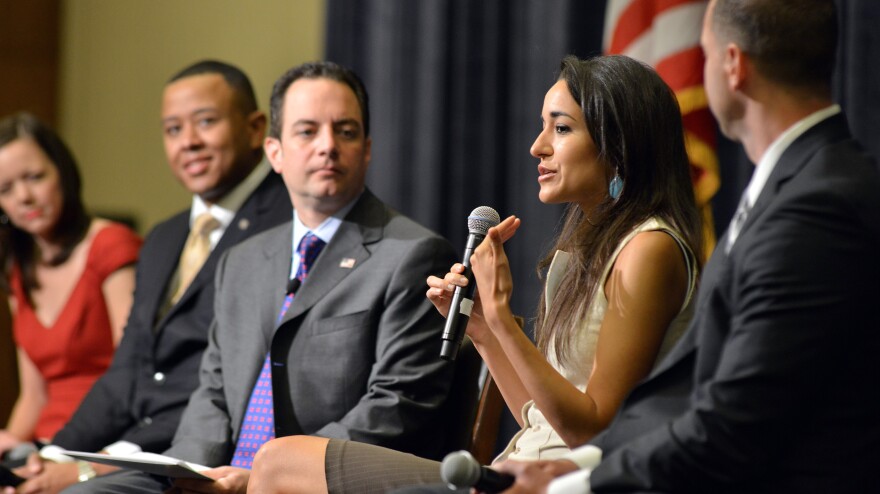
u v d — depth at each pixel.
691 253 7.27
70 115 19.72
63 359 12.27
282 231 9.62
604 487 5.64
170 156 11.55
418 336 8.68
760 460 5.43
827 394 5.50
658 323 7.06
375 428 8.34
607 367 6.96
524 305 14.36
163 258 11.25
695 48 12.62
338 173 9.20
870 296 5.45
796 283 5.41
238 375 9.16
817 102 5.96
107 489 8.93
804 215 5.52
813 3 5.93
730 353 5.50
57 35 19.70
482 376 8.86
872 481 5.46
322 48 16.58
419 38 15.42
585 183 7.52
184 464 7.75
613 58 7.63
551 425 6.91
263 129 11.75
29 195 12.24
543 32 14.55
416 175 15.38
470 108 15.13
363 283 8.91
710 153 12.45
